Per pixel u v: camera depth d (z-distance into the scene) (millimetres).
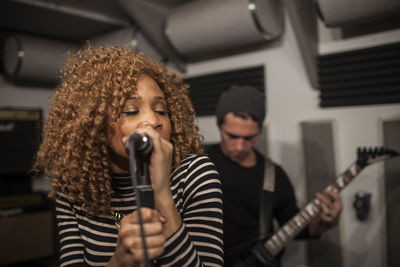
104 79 819
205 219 781
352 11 1674
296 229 1599
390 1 1559
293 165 2199
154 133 605
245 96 1660
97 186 842
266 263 1563
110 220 860
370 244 1896
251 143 1710
